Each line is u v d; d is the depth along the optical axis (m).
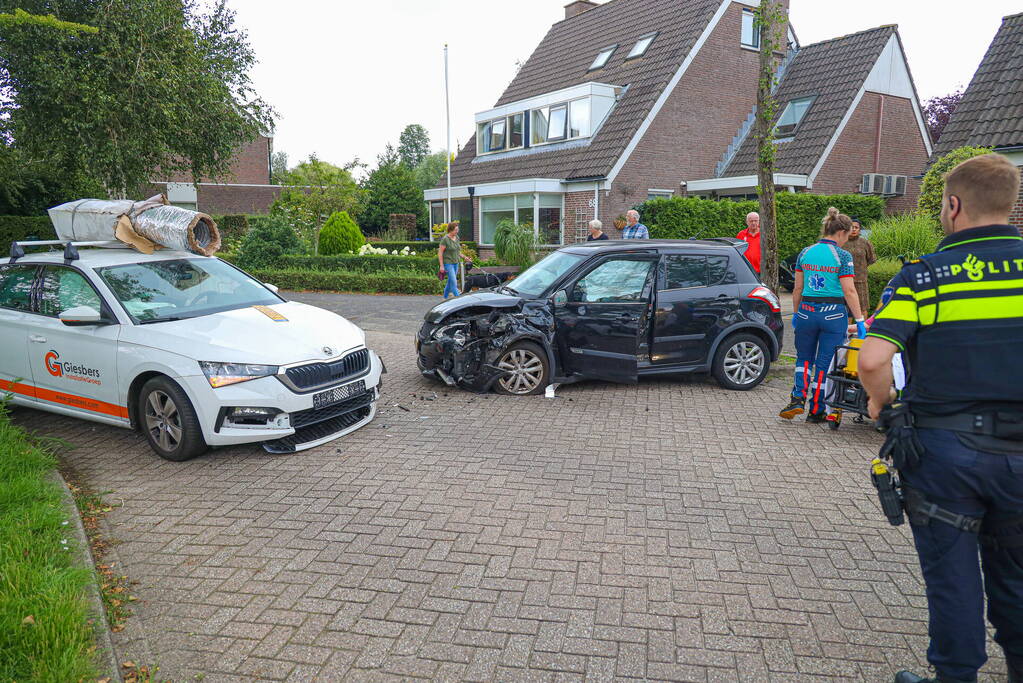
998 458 2.14
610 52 23.70
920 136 21.69
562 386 7.59
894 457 2.33
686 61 20.47
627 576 3.47
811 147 19.31
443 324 7.15
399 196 40.84
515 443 5.55
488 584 3.39
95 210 6.16
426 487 4.61
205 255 6.02
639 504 4.34
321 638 2.97
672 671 2.75
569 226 21.12
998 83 12.67
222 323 5.41
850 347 5.82
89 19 11.81
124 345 5.20
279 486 4.63
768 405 6.81
